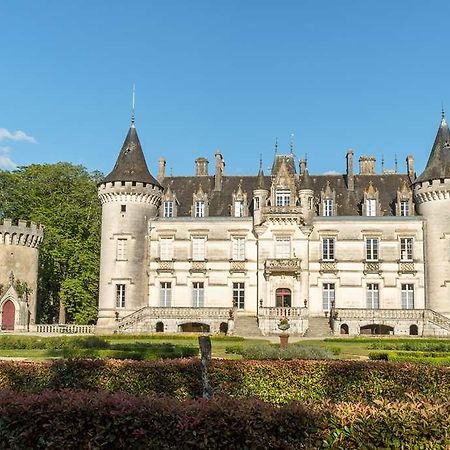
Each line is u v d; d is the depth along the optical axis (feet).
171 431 35.14
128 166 218.79
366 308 204.95
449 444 33.71
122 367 61.16
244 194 222.89
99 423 35.94
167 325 202.59
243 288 213.66
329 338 167.53
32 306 211.82
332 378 60.29
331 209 219.82
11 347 126.62
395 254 210.79
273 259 208.85
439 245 204.85
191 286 215.51
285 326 131.75
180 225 219.00
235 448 34.53
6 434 35.68
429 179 207.72
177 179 239.30
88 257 237.86
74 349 111.75
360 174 236.43
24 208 245.24
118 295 212.02
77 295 232.12
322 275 211.41
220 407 35.68
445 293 201.57
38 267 223.30
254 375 60.54
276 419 34.86
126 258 212.84
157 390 59.98
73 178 253.65
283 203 218.18
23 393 39.99
